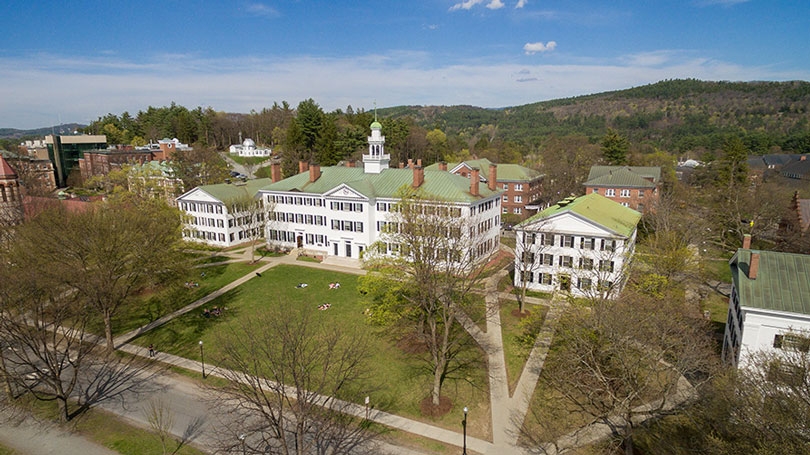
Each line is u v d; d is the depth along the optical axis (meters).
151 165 114.06
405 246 41.56
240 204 79.94
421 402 34.50
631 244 55.78
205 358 41.56
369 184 70.31
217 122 187.38
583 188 107.12
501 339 44.06
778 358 25.09
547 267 55.62
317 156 126.62
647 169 98.69
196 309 52.72
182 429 31.92
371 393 35.56
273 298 55.28
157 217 60.72
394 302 39.94
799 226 60.88
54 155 142.12
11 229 56.62
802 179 103.56
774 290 31.53
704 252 68.81
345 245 70.56
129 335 46.88
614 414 28.69
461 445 29.98
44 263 41.31
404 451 29.45
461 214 61.47
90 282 40.12
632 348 29.25
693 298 51.25
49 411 34.41
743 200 79.25
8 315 36.88
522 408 33.78
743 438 20.61
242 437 27.09
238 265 69.12
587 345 29.42
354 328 46.31
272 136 181.88
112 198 79.19
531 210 103.38
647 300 34.25
